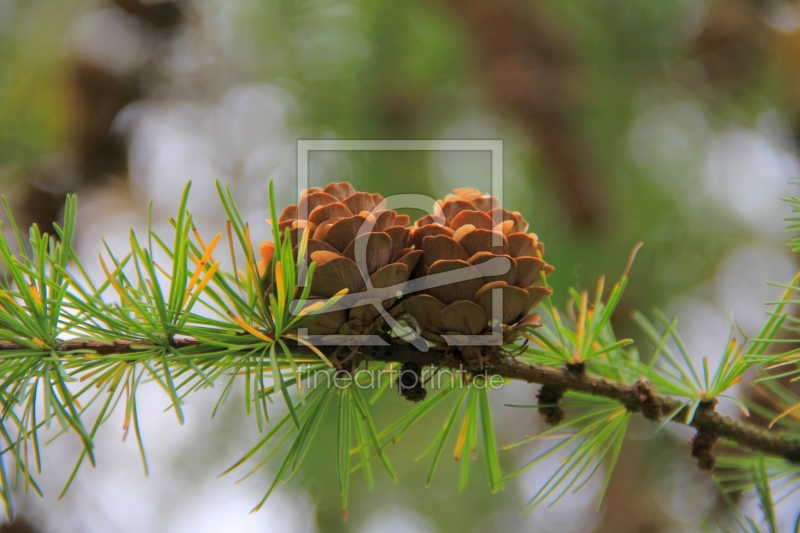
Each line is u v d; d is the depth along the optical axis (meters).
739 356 0.89
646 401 0.89
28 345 0.86
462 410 1.36
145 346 0.87
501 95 1.45
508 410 1.51
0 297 0.86
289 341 0.87
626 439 1.39
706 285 1.43
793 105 1.42
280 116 1.50
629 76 1.49
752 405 0.91
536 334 0.88
